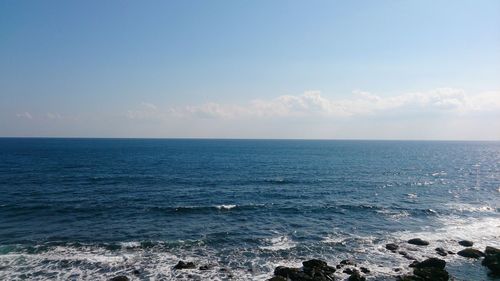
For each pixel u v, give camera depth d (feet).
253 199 151.74
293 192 169.99
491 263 78.84
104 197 149.59
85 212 123.65
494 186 203.51
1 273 71.87
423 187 194.70
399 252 88.48
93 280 69.82
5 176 205.87
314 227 110.42
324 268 76.02
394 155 477.77
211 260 81.92
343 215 125.70
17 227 104.78
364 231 106.93
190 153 464.24
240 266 78.69
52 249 86.48
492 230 108.88
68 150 479.00
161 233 101.55
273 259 83.25
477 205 147.33
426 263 78.95
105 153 431.84
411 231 107.34
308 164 317.01
